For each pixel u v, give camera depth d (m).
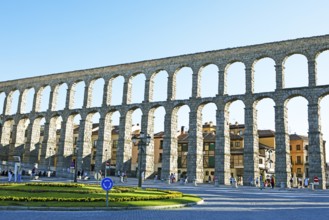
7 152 93.25
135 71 77.75
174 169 68.69
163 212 19.80
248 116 62.00
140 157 40.91
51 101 87.25
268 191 46.66
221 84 66.44
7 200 21.97
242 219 17.73
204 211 20.80
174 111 70.75
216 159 63.31
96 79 83.94
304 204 27.39
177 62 72.88
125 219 16.69
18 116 91.56
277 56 62.31
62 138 82.38
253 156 59.81
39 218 16.39
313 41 59.47
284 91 59.84
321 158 54.47
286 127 59.41
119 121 76.19
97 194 27.14
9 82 96.00
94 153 105.69
